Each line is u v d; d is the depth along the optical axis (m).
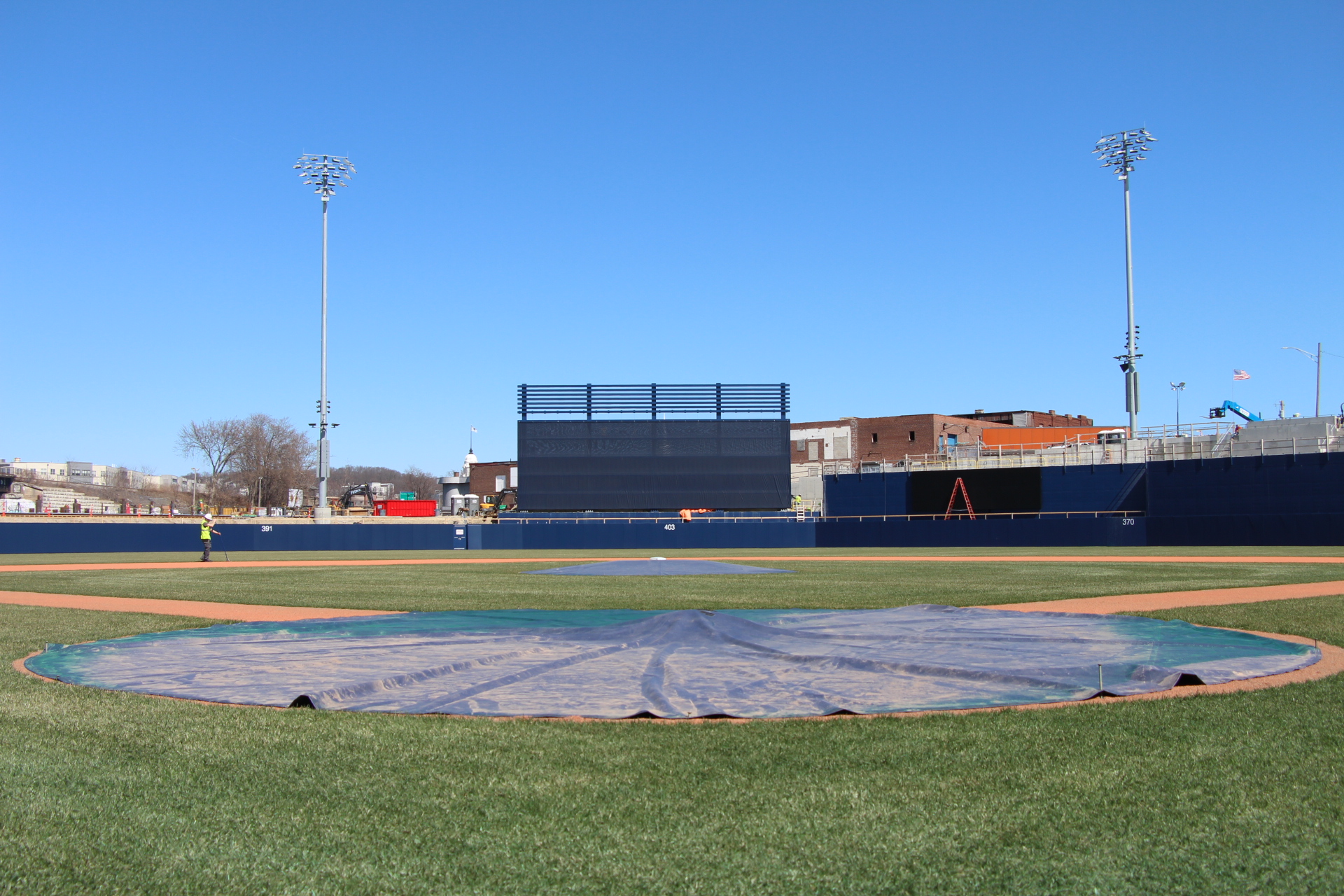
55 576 27.16
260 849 4.56
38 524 48.47
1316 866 4.28
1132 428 54.88
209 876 4.27
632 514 55.72
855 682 8.27
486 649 10.12
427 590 20.50
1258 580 21.81
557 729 6.74
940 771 5.66
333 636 11.59
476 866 4.34
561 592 19.86
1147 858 4.37
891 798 5.19
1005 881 4.14
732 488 54.66
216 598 18.73
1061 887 4.09
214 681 8.59
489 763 5.88
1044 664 8.96
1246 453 50.66
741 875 4.22
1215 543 46.84
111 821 4.95
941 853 4.44
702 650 9.84
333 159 50.62
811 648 9.89
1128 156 52.38
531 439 54.81
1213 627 11.91
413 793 5.34
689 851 4.48
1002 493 56.28
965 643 10.31
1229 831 4.69
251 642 11.12
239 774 5.71
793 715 7.12
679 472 54.75
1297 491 48.28
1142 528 48.69
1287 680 8.44
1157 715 7.04
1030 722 6.83
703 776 5.59
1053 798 5.17
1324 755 5.95
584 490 54.59
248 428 108.62
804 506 64.19
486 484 97.88
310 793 5.36
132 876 4.28
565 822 4.86
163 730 6.78
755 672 8.71
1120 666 8.70
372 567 32.31
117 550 50.09
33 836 4.74
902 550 48.44
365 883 4.18
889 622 12.38
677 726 6.81
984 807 5.04
